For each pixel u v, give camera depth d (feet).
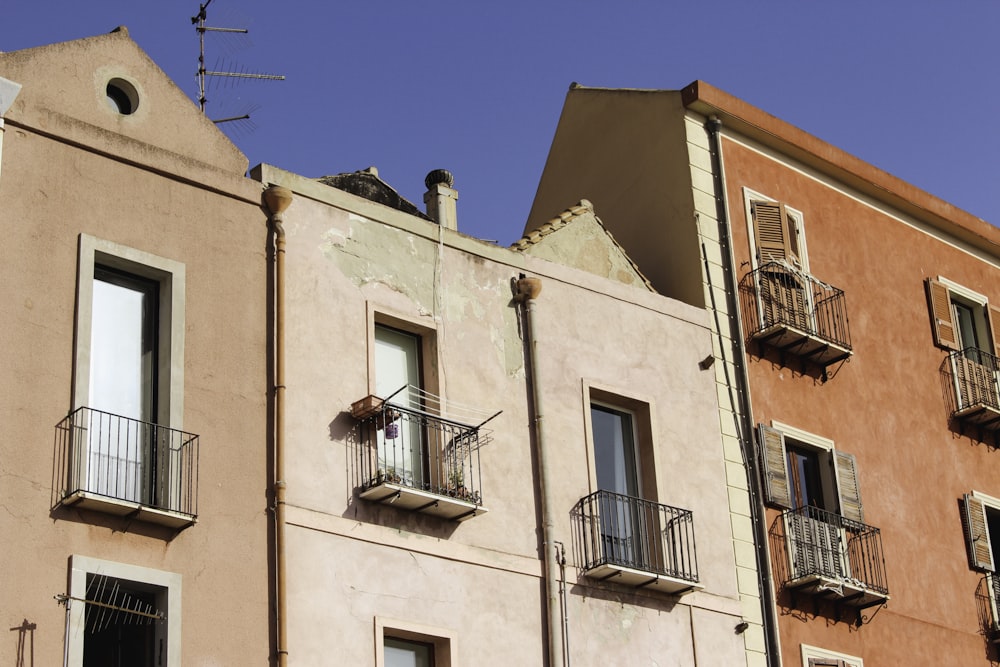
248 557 64.85
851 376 93.25
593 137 100.01
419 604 69.31
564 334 80.59
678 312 86.02
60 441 61.41
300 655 64.80
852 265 97.50
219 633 62.69
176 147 70.33
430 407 74.23
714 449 83.82
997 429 100.58
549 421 77.87
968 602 92.58
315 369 70.44
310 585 66.23
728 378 86.53
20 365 61.52
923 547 91.66
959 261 106.11
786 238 92.63
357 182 81.25
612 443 81.20
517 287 79.66
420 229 77.30
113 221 66.44
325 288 72.38
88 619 60.75
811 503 87.86
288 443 68.08
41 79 67.10
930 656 88.43
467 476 73.51
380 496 69.31
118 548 61.36
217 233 69.56
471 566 71.82
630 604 76.59
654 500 80.12
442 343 75.72
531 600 73.31
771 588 82.12
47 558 59.47
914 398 96.68
